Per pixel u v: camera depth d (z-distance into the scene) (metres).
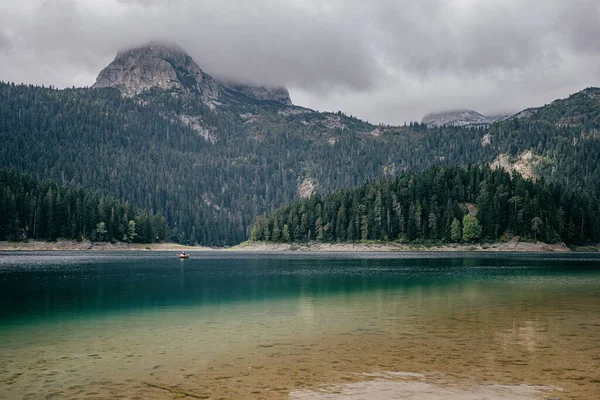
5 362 18.78
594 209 163.38
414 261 100.00
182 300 37.88
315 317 29.31
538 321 27.31
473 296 39.50
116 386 15.57
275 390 14.94
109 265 86.06
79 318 29.44
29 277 58.19
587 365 17.61
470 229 150.00
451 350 20.20
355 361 18.47
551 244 148.50
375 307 33.50
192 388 15.27
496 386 15.12
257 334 24.06
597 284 49.34
